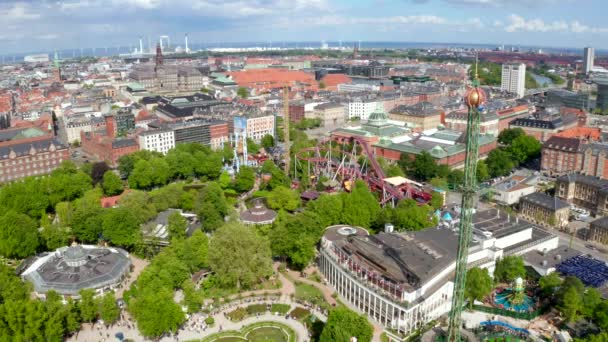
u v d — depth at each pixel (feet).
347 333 630.74
